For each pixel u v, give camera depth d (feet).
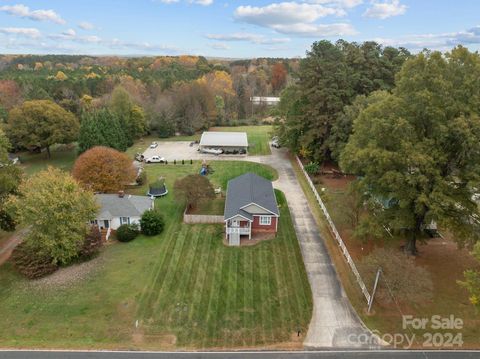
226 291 87.97
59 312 81.20
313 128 172.86
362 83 171.22
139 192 153.58
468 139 76.38
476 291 66.23
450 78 84.69
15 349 70.23
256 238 113.09
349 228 116.16
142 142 250.37
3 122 223.10
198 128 283.18
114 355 69.10
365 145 96.17
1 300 85.71
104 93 353.31
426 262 97.40
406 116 87.56
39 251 96.94
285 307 82.33
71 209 96.48
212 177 172.76
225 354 69.67
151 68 629.10
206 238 113.50
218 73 482.28
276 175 174.40
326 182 161.99
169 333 74.84
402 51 184.75
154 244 110.52
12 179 108.47
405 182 87.45
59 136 195.93
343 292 87.56
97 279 93.09
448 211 87.61
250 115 363.15
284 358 68.80
